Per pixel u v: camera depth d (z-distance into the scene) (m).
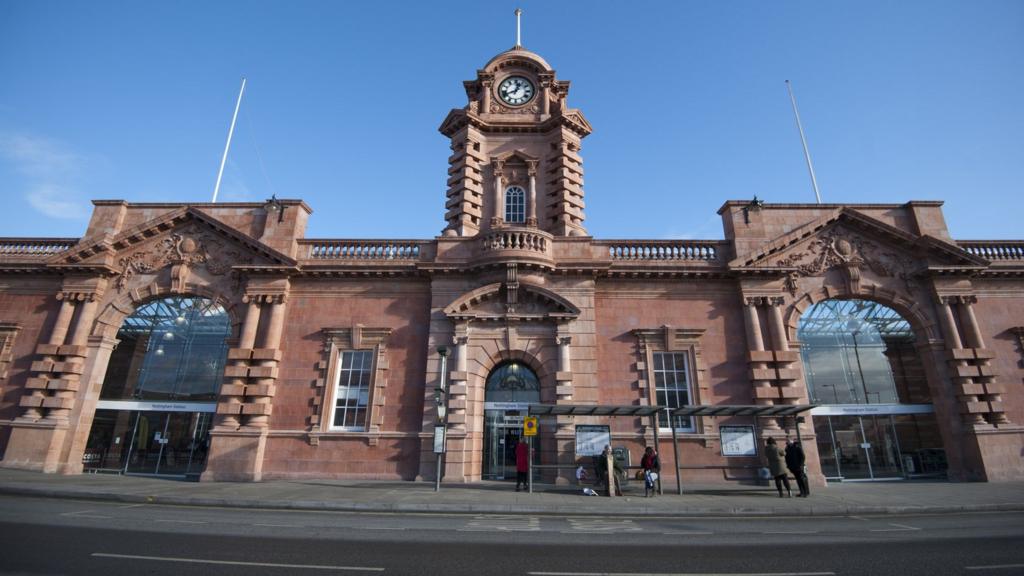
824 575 7.63
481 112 29.95
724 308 22.95
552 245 23.55
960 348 22.02
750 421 21.19
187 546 9.03
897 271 23.44
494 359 22.02
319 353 22.61
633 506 14.86
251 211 24.95
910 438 22.34
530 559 8.53
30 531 9.88
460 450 20.47
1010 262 23.31
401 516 13.19
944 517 13.66
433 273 22.94
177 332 23.94
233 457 20.62
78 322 23.14
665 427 21.41
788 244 23.27
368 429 21.44
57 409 21.98
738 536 10.90
